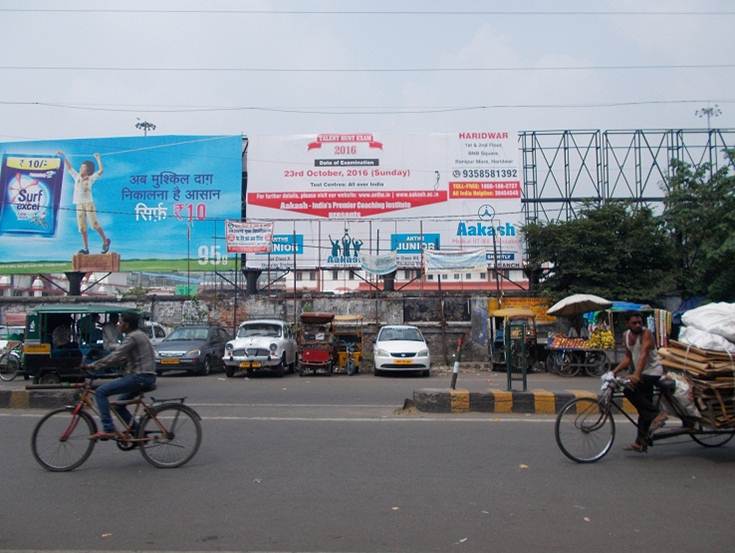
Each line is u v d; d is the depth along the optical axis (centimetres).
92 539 498
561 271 2539
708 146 2970
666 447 820
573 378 1986
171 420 726
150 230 2950
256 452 791
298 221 2938
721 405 749
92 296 2844
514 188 2925
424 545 483
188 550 476
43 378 1622
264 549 477
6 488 638
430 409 1102
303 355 2022
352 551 472
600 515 552
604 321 2220
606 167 2978
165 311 2789
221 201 2947
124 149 2989
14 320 2808
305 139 2970
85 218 2978
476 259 2688
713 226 2409
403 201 2934
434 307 2719
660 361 777
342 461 742
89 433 714
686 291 2523
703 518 544
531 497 603
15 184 3005
